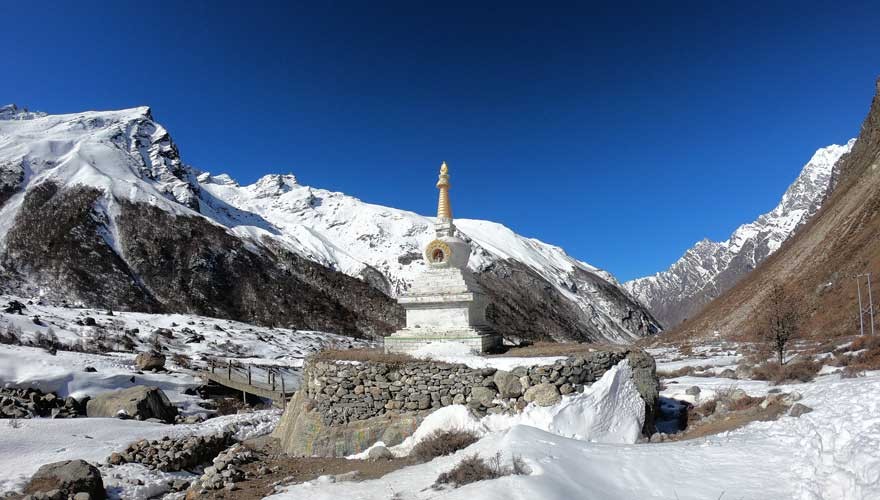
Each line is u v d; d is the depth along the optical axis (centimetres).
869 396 1353
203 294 10125
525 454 1159
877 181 7256
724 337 7075
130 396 2656
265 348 5659
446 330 2250
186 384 3447
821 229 8088
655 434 1650
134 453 1772
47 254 9669
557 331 14912
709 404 1983
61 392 2836
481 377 1722
